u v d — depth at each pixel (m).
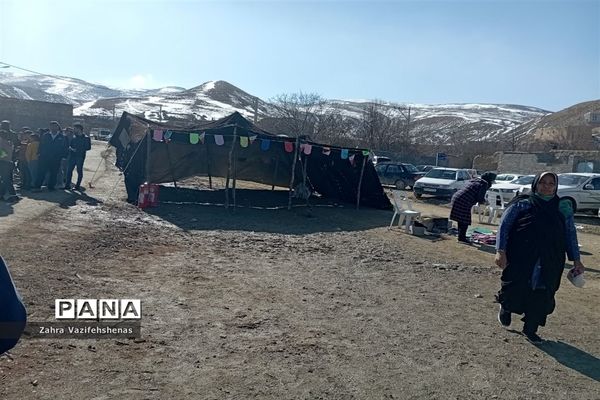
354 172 19.09
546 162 42.84
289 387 4.36
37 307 5.71
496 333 6.09
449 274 9.25
